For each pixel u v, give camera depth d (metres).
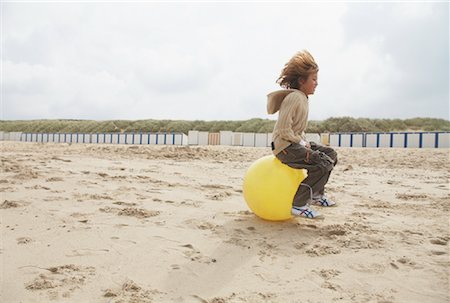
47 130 55.00
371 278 2.60
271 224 3.90
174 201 4.94
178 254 2.99
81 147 20.02
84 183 6.01
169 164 10.30
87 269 2.65
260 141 29.30
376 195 5.82
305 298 2.30
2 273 2.54
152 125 46.91
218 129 43.22
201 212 4.36
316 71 3.90
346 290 2.41
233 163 11.47
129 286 2.38
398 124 36.75
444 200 5.31
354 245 3.26
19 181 5.92
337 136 26.44
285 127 3.67
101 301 2.21
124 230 3.56
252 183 3.87
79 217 3.98
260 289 2.41
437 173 9.29
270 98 3.83
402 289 2.43
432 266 2.81
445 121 36.97
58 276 2.52
